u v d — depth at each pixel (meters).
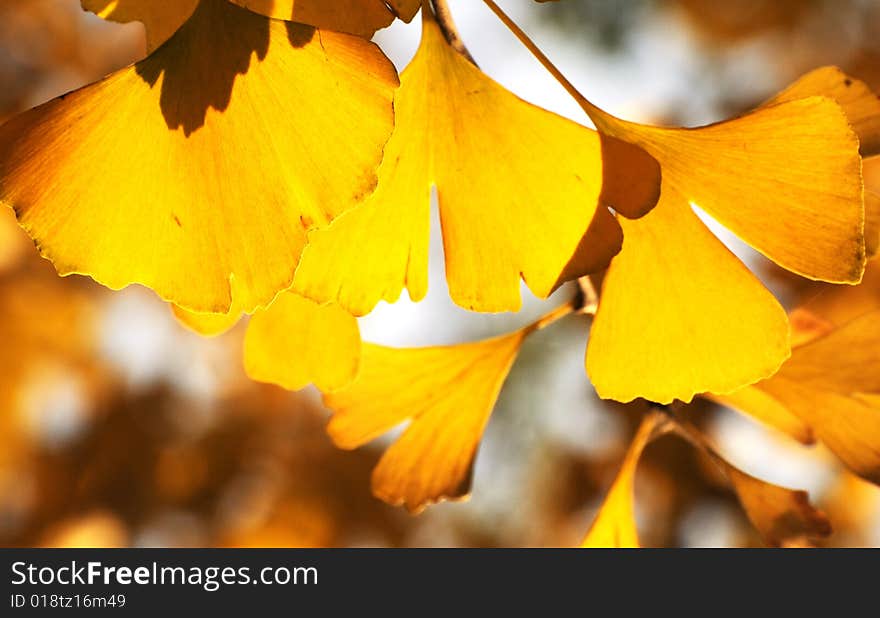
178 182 0.52
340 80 0.52
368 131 0.52
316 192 0.52
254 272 0.52
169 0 0.53
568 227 0.54
